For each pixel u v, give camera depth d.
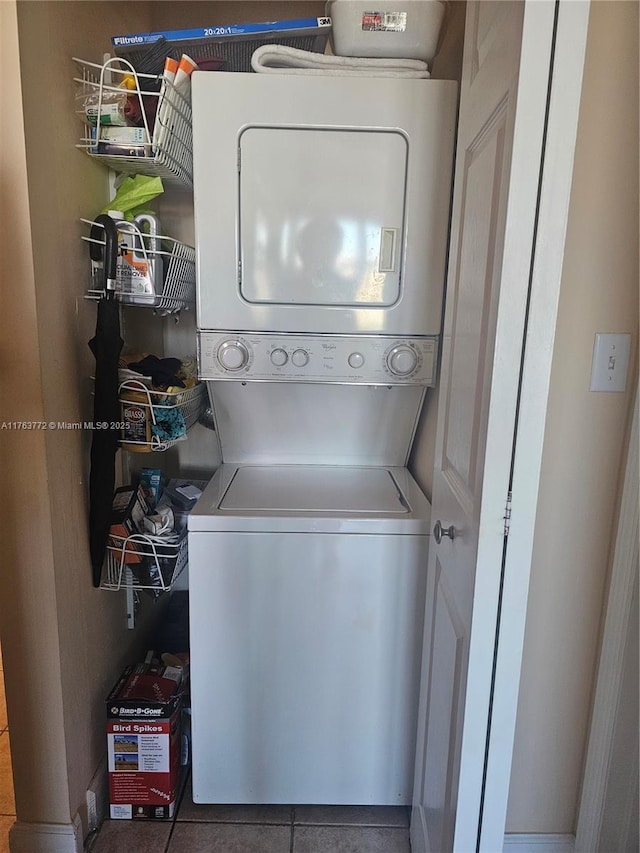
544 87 0.74
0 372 1.20
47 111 1.20
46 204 1.20
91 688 1.51
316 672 1.49
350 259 1.45
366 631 1.47
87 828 1.48
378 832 1.54
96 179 1.48
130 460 1.85
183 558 1.62
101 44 1.47
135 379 1.44
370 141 1.40
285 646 1.47
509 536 0.87
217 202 1.42
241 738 1.52
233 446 1.85
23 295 1.16
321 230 1.44
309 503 1.51
